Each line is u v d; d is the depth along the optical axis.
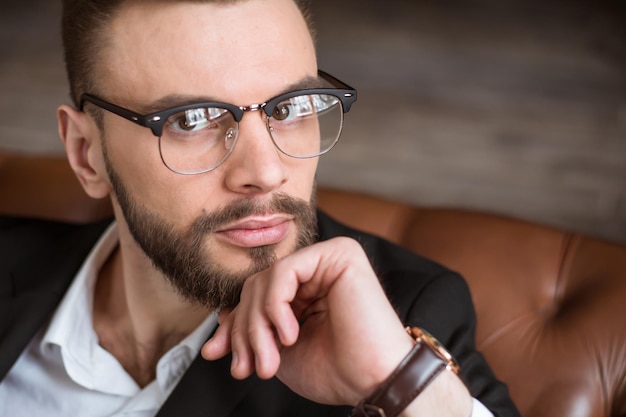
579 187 3.39
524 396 1.20
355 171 3.46
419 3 4.65
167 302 1.15
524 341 1.24
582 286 1.27
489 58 4.18
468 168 3.49
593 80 4.02
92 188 1.14
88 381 1.21
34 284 1.26
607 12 4.55
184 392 1.03
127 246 1.14
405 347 0.81
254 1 0.94
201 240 0.95
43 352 1.25
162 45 0.93
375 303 0.81
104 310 1.26
